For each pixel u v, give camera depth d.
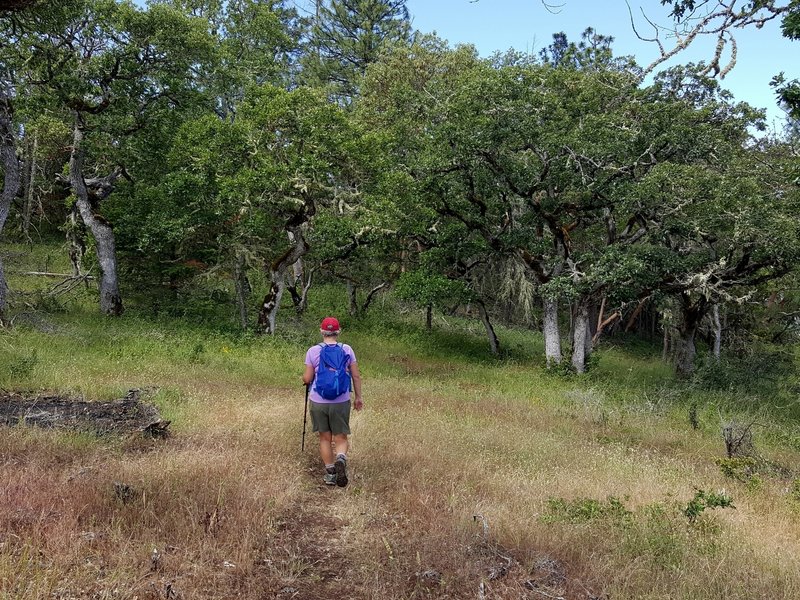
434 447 7.75
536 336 31.16
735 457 9.21
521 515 5.34
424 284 20.61
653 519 5.46
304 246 19.00
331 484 6.07
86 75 17.97
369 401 11.30
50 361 11.58
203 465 5.77
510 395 14.46
